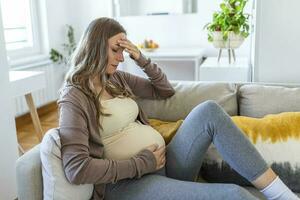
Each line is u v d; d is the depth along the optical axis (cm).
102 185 125
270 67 189
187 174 131
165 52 342
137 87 159
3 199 185
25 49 358
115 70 143
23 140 301
